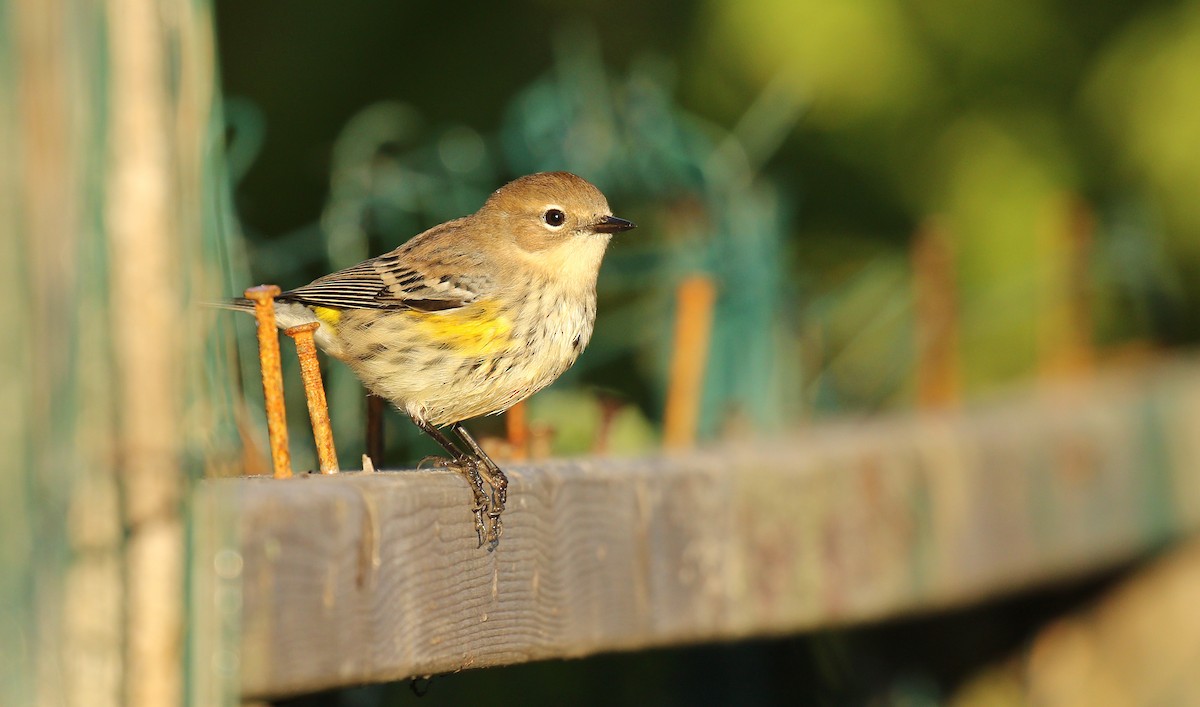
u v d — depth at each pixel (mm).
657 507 7176
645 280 11531
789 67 15672
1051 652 12008
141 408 3906
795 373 11391
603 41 15523
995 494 10242
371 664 5059
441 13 15016
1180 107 17547
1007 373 16938
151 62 3959
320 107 14641
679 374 9508
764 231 11234
